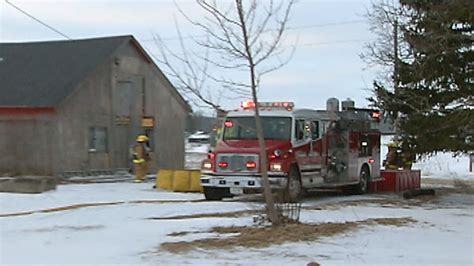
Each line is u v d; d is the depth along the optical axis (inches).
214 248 425.1
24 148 1120.2
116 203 710.5
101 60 1203.2
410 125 839.7
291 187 753.6
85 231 501.4
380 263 385.1
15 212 641.6
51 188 881.5
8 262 383.9
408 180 1010.1
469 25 772.0
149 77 1317.7
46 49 1280.8
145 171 1157.7
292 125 769.6
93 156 1182.9
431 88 836.6
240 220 557.6
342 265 376.5
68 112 1136.2
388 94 872.9
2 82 1179.9
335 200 817.5
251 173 738.2
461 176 1422.2
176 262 382.0
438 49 770.2
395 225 547.5
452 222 577.9
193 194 863.7
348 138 881.5
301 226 506.3
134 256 399.5
